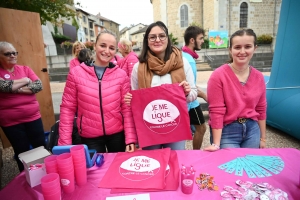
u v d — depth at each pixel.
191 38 2.45
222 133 1.69
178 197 0.98
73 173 1.05
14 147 2.22
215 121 1.59
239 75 1.56
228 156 1.34
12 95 2.13
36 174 1.11
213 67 13.45
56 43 16.97
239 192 0.98
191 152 1.42
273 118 3.45
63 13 6.43
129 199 0.99
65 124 1.59
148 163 1.27
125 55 3.31
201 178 1.10
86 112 1.60
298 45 2.92
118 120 1.67
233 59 1.54
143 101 1.37
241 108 1.56
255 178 1.11
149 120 1.38
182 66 1.60
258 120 1.73
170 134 1.39
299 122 2.93
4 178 2.50
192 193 1.00
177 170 1.19
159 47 1.52
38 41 3.49
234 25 20.59
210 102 1.63
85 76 1.59
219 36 16.47
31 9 5.25
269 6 20.61
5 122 2.14
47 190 0.90
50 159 1.08
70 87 1.60
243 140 1.68
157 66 1.54
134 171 1.20
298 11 2.86
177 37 23.47
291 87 3.10
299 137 3.04
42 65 3.58
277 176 1.12
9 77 2.16
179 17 22.95
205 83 7.67
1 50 2.07
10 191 1.09
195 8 22.73
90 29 42.69
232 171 1.17
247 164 1.24
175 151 1.44
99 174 1.20
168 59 1.56
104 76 1.61
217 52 16.16
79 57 2.89
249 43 1.44
